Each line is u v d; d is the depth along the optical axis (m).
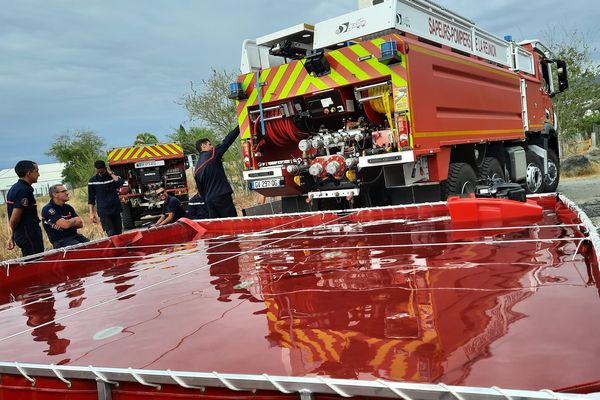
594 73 18.72
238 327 1.67
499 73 7.52
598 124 23.56
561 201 3.15
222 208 6.35
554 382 1.04
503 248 2.28
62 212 5.63
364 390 0.98
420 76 5.26
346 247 2.82
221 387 1.13
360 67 5.28
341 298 1.84
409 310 1.61
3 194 44.41
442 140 5.65
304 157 6.00
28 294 2.76
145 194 13.84
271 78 6.00
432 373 1.15
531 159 9.23
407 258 2.35
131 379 1.22
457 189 6.05
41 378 1.36
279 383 1.06
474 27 6.87
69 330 1.91
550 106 10.35
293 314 1.73
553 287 1.64
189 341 1.60
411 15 5.40
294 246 3.10
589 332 1.27
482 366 1.15
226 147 6.38
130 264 3.29
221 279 2.45
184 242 4.03
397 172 5.41
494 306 1.54
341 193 5.65
